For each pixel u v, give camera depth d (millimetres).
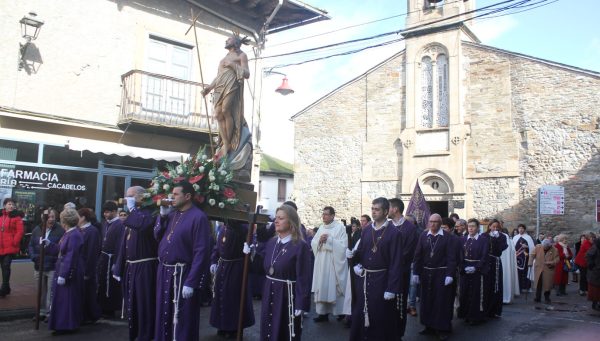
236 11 15156
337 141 23359
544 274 12078
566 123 18609
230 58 7375
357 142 22844
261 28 15859
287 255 5559
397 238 6531
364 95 22875
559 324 9008
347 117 23219
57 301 7289
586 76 18391
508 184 19438
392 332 6539
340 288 8914
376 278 6543
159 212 6219
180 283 5543
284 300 5551
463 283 9195
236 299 7273
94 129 12219
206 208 6199
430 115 21203
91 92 12195
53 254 8312
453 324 9031
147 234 6367
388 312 6523
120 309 8688
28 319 8195
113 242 8570
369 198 22250
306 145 24172
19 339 7023
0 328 7570
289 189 32656
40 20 11188
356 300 6742
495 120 19906
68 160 11859
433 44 21219
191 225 5613
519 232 14211
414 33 21438
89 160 12234
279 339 5520
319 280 8961
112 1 12641
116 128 12609
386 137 22125
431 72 21297
